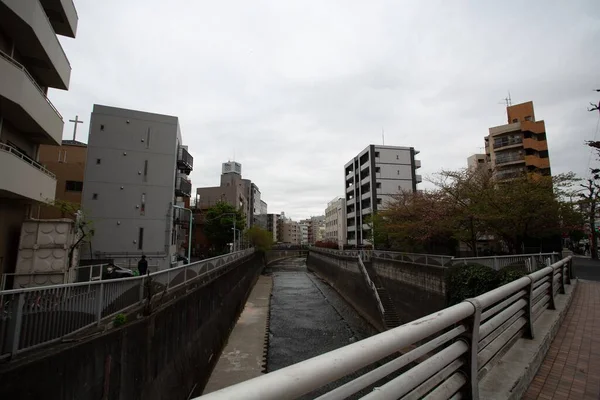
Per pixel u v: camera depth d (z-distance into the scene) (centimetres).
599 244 4078
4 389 408
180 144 2931
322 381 119
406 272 2005
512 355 368
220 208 4228
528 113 3875
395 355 1229
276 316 2383
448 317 208
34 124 1084
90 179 2328
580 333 530
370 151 5044
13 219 1136
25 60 1145
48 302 527
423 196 2697
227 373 1312
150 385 757
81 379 527
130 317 734
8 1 884
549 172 3491
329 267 4250
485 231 1986
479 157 4581
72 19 1303
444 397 206
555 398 307
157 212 2444
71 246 1173
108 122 2416
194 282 1306
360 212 5388
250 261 3841
